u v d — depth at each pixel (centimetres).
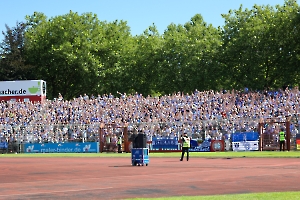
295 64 7919
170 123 5631
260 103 6322
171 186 2083
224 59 8181
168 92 8600
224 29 8406
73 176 2739
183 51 8462
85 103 7000
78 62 8900
